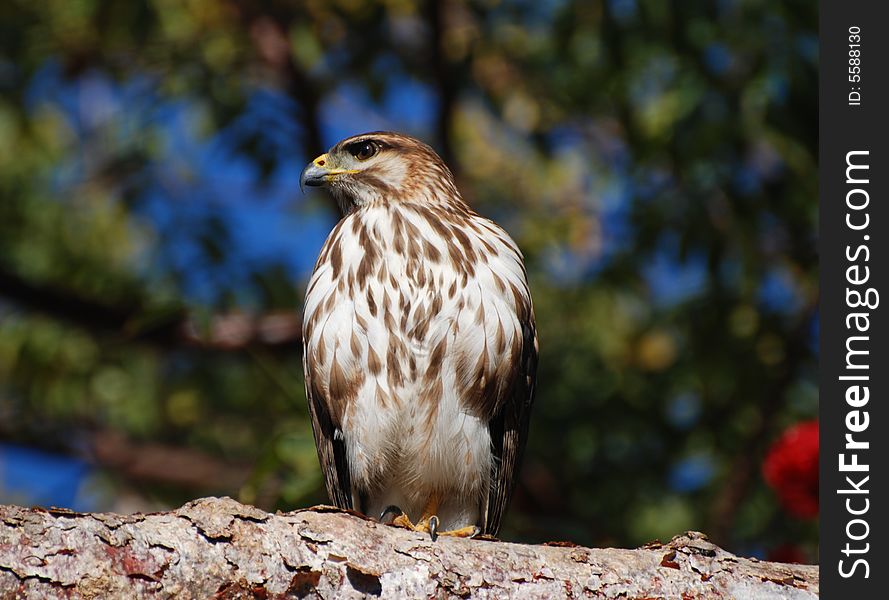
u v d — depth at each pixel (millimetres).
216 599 4977
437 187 8328
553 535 10188
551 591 5414
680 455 12711
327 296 7535
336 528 5324
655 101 12312
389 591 5254
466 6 13406
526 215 14141
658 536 12094
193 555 4984
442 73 13164
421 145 8477
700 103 11703
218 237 13930
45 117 14453
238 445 14070
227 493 13203
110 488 14258
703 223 12188
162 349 12977
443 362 7320
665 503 12391
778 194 12281
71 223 14680
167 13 13469
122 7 13008
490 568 5402
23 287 12211
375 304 7371
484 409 7473
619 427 12789
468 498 7742
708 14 11891
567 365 13039
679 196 12344
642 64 12383
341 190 8508
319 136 13508
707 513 12125
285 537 5184
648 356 12906
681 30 11875
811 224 12383
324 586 5172
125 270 14195
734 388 12602
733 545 11734
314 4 13430
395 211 7730
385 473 7590
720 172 12102
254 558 5086
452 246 7465
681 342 12797
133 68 13844
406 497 7746
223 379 14078
